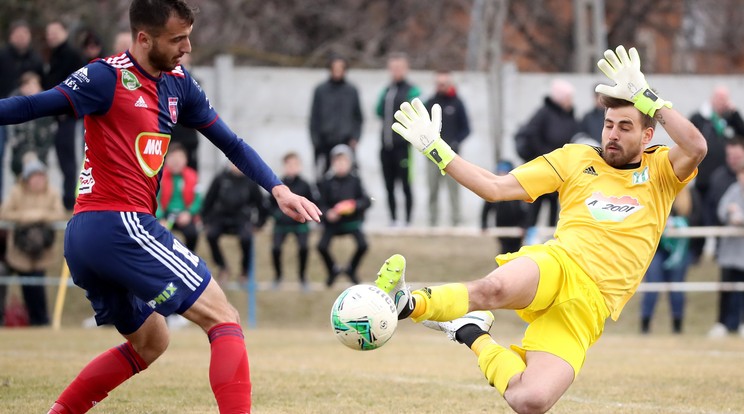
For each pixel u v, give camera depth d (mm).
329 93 43219
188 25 12773
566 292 13453
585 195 13969
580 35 63438
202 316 12930
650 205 13812
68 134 39688
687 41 89750
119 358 13922
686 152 13547
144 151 12930
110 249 12633
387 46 79188
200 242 47750
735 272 36281
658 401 18094
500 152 56062
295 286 39719
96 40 37562
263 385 19609
